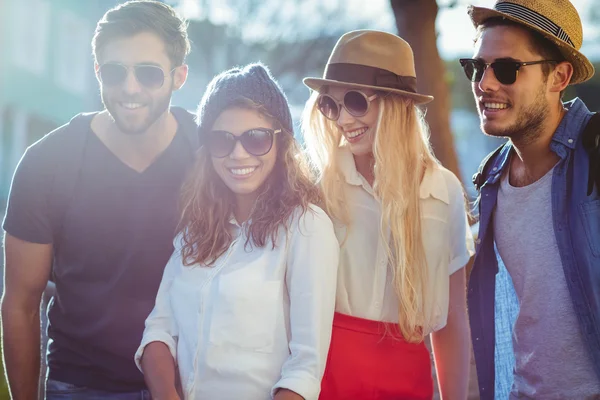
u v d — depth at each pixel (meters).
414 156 3.10
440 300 3.10
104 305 3.18
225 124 2.87
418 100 3.12
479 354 3.28
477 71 3.06
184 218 3.03
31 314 3.24
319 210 2.88
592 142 2.92
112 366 3.18
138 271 3.18
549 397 3.00
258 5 18.16
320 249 2.79
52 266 3.30
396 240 2.98
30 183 3.14
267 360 2.75
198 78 20.94
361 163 3.17
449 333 3.21
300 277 2.76
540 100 2.99
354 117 3.05
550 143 3.01
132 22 3.08
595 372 2.90
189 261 2.88
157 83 3.11
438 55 6.04
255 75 2.92
